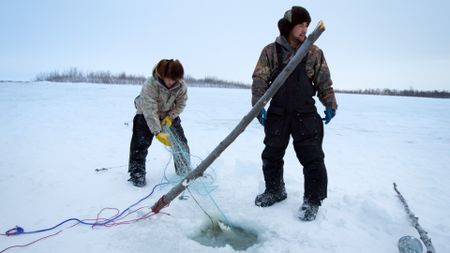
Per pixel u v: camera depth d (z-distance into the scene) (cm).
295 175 476
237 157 588
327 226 304
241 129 277
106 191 380
